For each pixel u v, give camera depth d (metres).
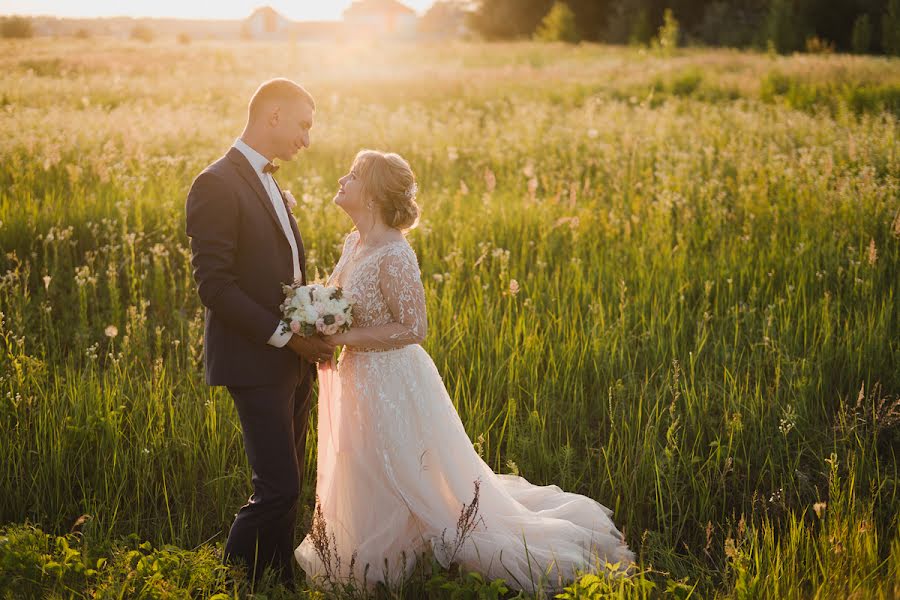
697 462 3.99
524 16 63.91
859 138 10.14
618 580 2.96
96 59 26.75
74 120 11.53
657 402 4.14
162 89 18.36
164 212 7.30
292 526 3.20
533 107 15.34
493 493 3.46
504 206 7.71
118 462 3.80
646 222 6.98
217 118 13.77
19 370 4.10
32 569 2.79
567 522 3.45
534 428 4.12
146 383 4.45
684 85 19.39
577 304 5.28
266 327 2.97
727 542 2.90
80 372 4.63
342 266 3.43
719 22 42.69
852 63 19.80
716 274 5.90
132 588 2.78
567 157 10.66
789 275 5.93
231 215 2.97
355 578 3.19
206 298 2.94
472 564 3.24
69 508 3.59
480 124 14.46
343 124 12.92
